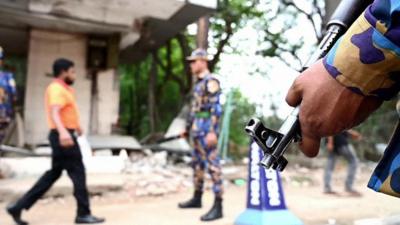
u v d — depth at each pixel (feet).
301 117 2.37
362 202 17.39
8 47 33.47
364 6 2.65
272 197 11.28
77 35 25.30
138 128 46.06
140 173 21.22
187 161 26.02
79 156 12.34
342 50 2.23
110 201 16.81
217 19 37.58
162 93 43.65
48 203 16.02
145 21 24.48
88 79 25.54
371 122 37.63
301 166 31.40
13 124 23.06
